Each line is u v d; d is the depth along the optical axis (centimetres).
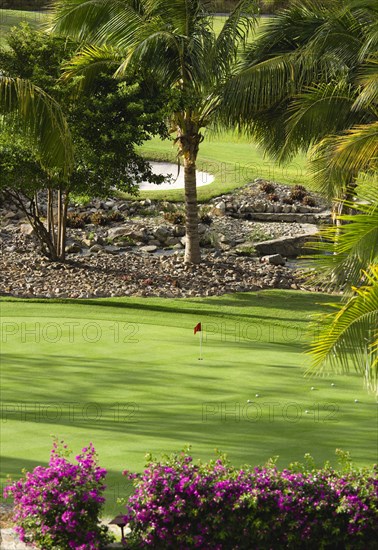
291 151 2555
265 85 2566
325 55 2480
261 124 2745
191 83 2698
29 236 3161
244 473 842
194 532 807
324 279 1141
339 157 1565
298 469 869
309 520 803
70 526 802
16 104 1555
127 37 2608
